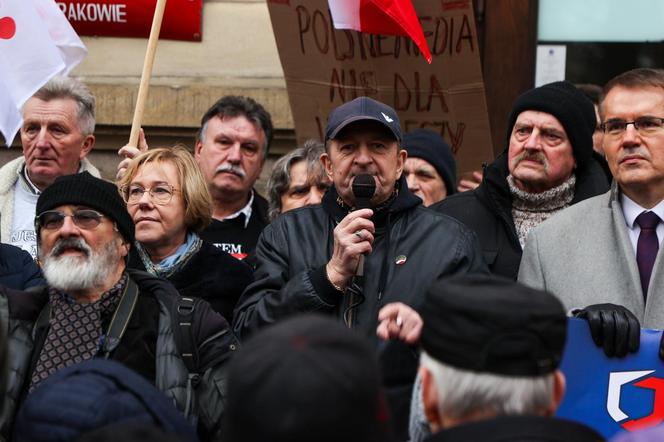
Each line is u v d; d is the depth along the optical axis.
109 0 7.20
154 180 4.63
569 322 3.61
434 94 5.97
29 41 5.28
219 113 5.94
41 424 2.63
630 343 3.56
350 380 2.01
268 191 5.72
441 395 2.42
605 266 4.21
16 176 5.60
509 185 4.93
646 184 4.18
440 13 5.88
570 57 7.05
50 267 3.94
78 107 5.54
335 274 3.95
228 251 5.87
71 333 3.88
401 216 4.28
